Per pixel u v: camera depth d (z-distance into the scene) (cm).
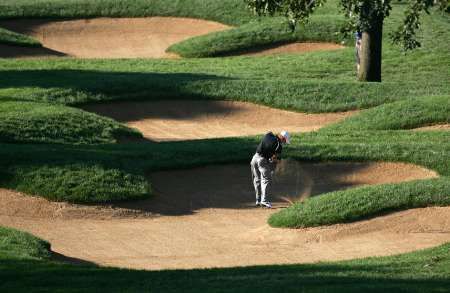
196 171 9675
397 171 9662
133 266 7000
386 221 7925
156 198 8988
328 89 13350
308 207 8212
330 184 9488
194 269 6216
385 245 7456
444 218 7912
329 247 7525
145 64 15700
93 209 8500
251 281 5631
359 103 12875
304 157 9881
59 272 5759
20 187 8662
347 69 15362
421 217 7944
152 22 18812
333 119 12556
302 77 14675
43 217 8262
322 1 10962
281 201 9094
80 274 5753
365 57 14075
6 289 5247
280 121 12481
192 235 8006
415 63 15600
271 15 11031
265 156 8800
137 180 9144
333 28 17488
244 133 12012
